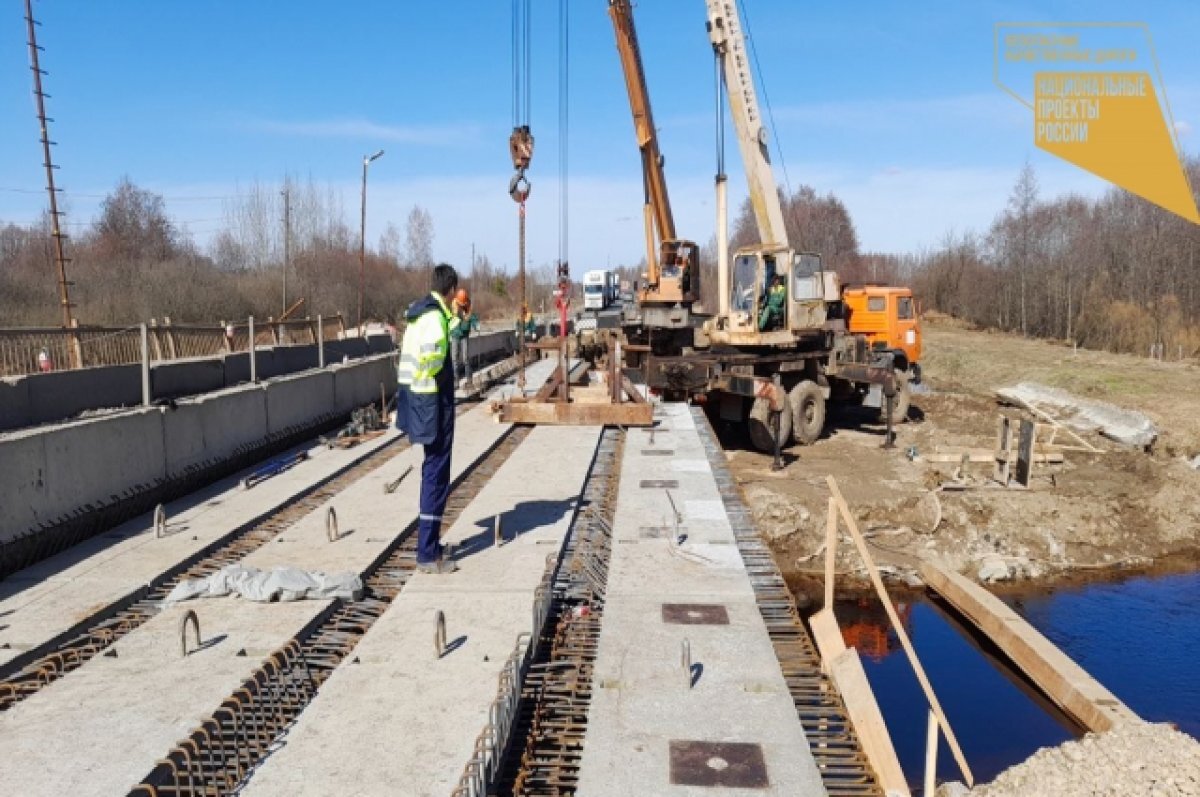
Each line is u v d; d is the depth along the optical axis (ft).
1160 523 44.06
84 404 34.94
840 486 45.01
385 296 141.69
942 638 32.37
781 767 11.45
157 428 25.27
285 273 105.91
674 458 30.78
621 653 14.84
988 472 50.06
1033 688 27.84
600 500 25.16
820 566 39.04
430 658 14.24
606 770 11.37
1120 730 17.02
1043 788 15.81
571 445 32.53
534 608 15.14
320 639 15.64
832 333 56.95
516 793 11.34
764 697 13.41
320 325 51.93
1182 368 95.96
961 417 67.87
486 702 12.75
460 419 39.78
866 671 29.53
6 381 30.76
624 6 56.95
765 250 50.11
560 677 14.37
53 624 15.67
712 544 20.84
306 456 31.73
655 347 64.28
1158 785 15.05
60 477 20.71
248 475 28.27
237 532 21.97
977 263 171.53
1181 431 60.23
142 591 17.72
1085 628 33.96
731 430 59.72
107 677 13.56
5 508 18.76
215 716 12.07
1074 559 40.91
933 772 14.08
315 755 11.28
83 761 11.06
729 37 50.42
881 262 207.31
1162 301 117.19
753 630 15.84
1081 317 127.03
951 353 115.55
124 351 39.99
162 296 89.04
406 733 11.84
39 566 18.99
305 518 23.18
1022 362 103.45
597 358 74.54
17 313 65.92
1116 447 57.72
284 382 35.27
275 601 16.89
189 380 42.34
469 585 17.70
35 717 12.25
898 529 41.52
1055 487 47.55
